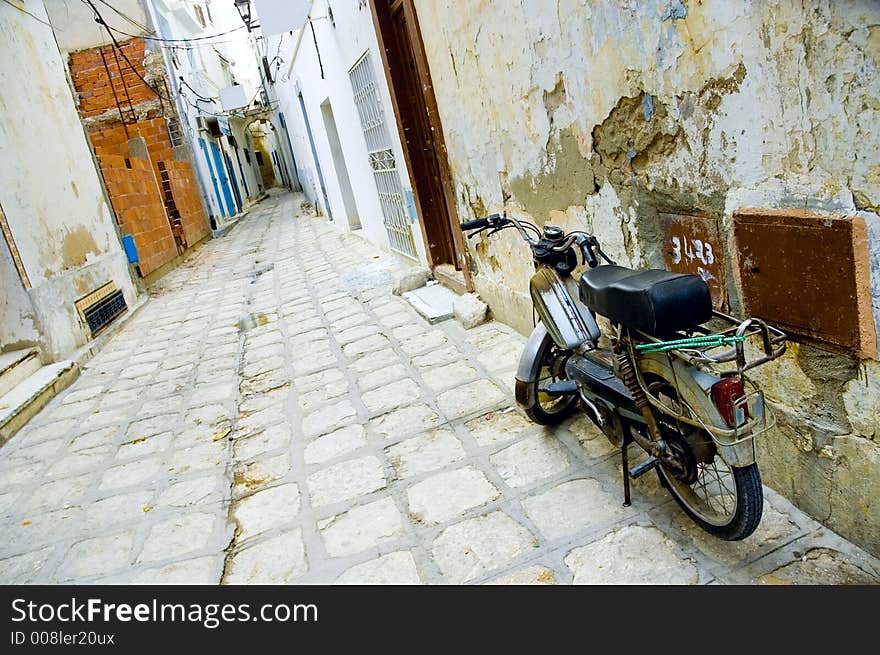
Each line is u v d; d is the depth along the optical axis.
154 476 3.83
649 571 2.23
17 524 3.56
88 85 17.98
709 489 2.56
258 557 2.79
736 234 2.19
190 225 16.19
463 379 4.19
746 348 2.31
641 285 2.01
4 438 4.89
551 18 2.96
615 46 2.55
